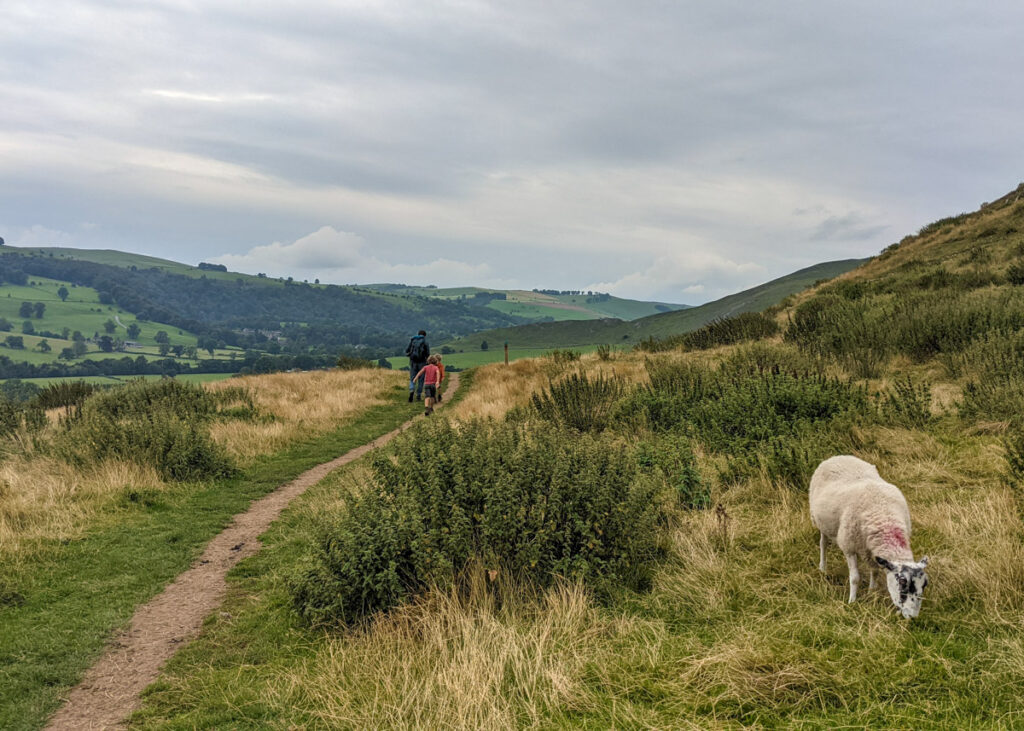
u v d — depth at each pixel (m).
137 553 7.36
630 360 21.77
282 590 6.18
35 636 5.37
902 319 14.55
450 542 5.40
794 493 6.91
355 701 4.03
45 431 13.61
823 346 15.12
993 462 6.80
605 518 5.71
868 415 8.91
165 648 5.23
